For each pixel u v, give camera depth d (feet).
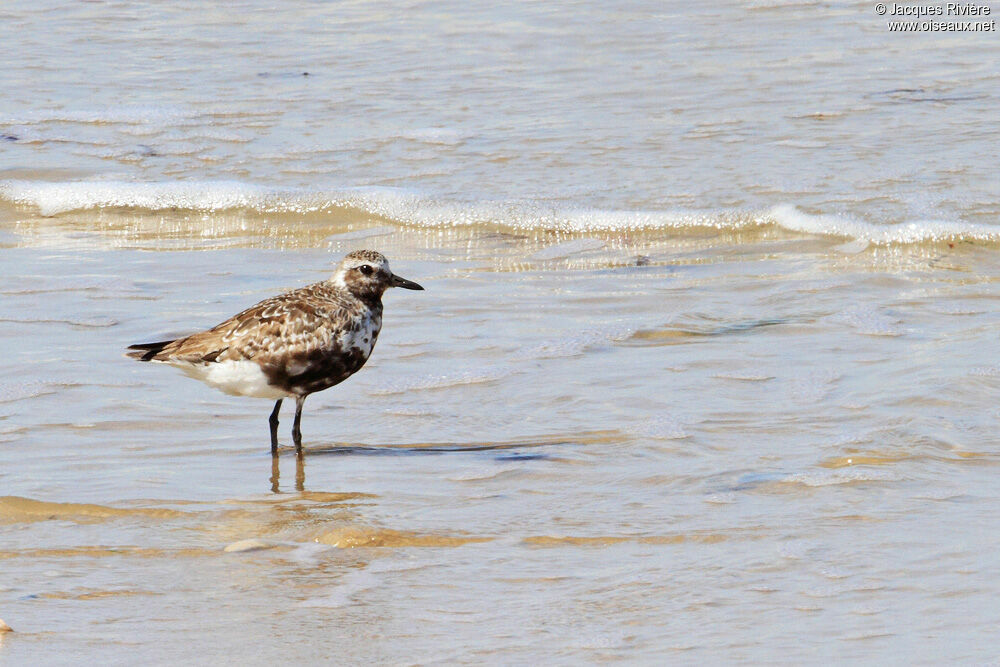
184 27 94.89
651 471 34.45
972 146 66.90
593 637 24.94
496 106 76.84
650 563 28.58
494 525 31.30
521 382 41.93
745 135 70.38
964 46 84.38
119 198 66.13
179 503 33.27
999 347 43.16
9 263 56.95
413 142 71.82
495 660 24.13
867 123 71.31
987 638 24.22
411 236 61.57
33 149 72.64
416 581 28.04
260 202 65.05
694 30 89.61
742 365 42.75
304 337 36.47
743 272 54.34
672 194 63.00
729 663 23.66
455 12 95.45
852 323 46.78
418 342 46.06
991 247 56.03
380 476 34.99
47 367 43.37
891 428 36.19
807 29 89.04
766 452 35.35
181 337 45.96
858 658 23.66
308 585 27.99
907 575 27.25
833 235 58.08
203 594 27.58
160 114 77.77
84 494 33.83
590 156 68.59
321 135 73.61
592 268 55.83
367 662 24.18
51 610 26.73
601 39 88.33
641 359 43.75
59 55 88.99
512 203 62.95
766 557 28.58
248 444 37.76
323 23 94.58
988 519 30.14
